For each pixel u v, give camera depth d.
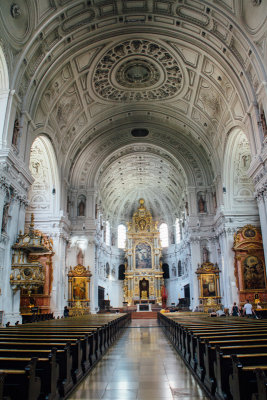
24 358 4.74
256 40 16.48
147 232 41.97
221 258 26.28
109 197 39.81
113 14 18.89
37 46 17.16
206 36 19.34
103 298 36.06
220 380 4.99
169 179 36.56
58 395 5.30
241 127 20.52
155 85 25.03
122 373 7.61
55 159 23.91
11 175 15.39
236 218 24.73
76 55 20.33
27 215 24.42
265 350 5.23
